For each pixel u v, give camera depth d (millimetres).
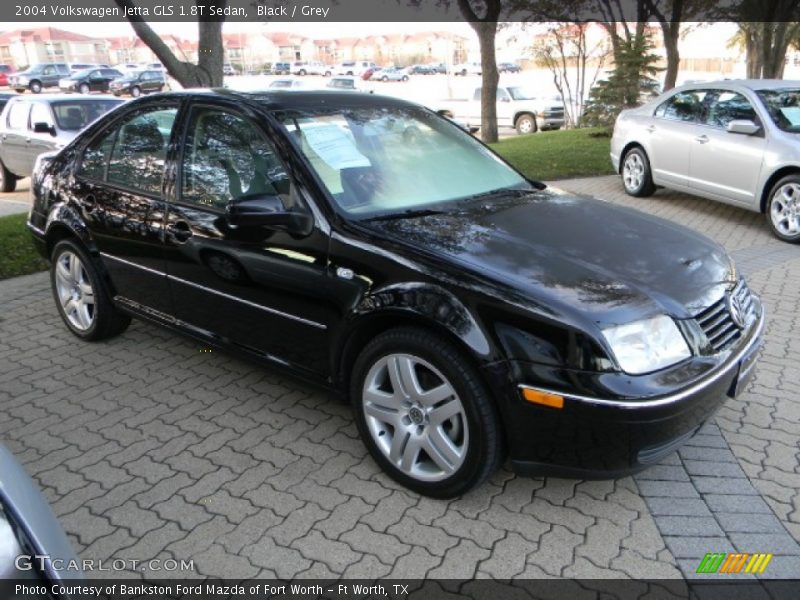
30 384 4137
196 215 3648
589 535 2799
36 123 11320
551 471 2709
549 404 2568
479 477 2787
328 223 3146
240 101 3639
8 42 87188
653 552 2701
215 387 4082
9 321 5199
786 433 3561
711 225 8109
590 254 3012
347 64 66312
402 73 55219
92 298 4562
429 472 2967
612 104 17344
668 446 2707
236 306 3570
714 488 3111
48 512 1984
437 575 2584
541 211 3500
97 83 41750
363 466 3268
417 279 2842
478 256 2891
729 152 7867
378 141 3742
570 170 11320
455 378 2734
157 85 41156
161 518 2910
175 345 4691
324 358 3256
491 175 4012
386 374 3064
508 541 2762
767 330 4930
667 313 2723
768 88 7934
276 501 3014
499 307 2654
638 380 2547
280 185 3348
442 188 3674
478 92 23891
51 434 3572
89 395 3994
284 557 2684
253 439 3510
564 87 28438
